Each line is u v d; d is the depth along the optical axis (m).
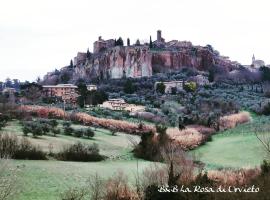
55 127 60.72
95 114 86.88
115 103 114.94
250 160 47.00
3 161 23.66
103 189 21.61
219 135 74.81
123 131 73.00
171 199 18.28
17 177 25.78
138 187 20.89
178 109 113.12
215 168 39.00
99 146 52.44
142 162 42.28
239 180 23.98
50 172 29.86
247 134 67.75
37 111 75.88
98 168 35.34
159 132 52.03
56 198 22.92
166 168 22.06
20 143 39.56
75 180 28.36
